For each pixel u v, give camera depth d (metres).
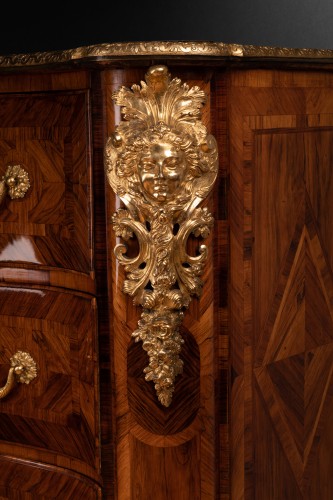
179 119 1.23
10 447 1.48
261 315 1.38
